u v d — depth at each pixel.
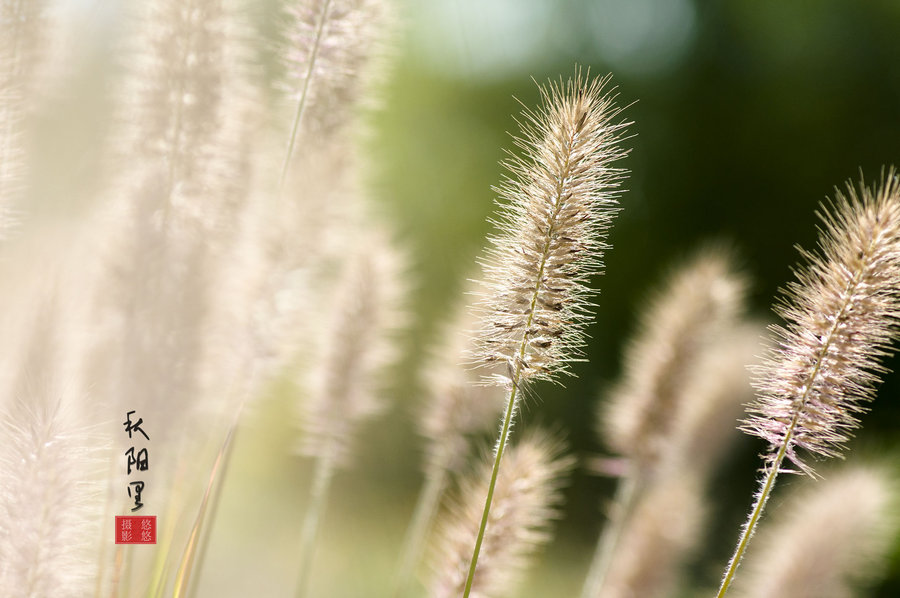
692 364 1.01
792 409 0.80
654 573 1.00
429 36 3.34
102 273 0.88
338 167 0.95
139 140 0.89
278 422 1.83
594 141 0.80
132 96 0.89
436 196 3.59
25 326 0.85
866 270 0.79
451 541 0.88
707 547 1.85
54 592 0.80
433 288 3.36
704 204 3.65
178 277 0.89
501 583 0.88
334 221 0.95
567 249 0.80
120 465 0.86
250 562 1.57
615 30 3.62
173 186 0.89
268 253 0.94
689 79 3.65
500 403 1.01
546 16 3.45
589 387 3.35
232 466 1.75
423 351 2.50
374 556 1.69
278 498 1.89
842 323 0.79
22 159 0.87
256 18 0.91
